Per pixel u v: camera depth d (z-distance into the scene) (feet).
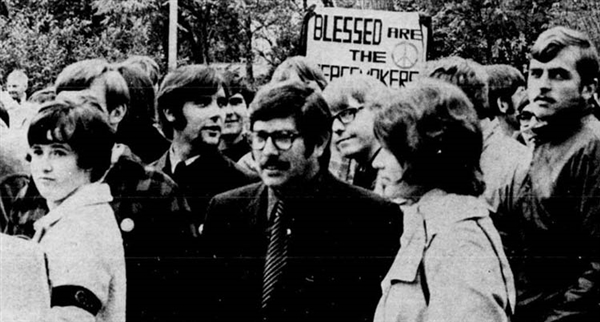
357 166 13.94
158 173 13.80
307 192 13.88
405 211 13.97
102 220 13.67
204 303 13.82
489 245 14.02
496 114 14.21
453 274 13.96
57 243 13.60
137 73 13.83
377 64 14.15
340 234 13.91
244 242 13.85
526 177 14.15
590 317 14.20
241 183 13.87
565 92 14.23
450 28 15.38
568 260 14.21
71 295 13.52
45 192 13.69
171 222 13.79
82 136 13.69
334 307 13.89
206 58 15.15
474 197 14.05
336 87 13.92
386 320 13.93
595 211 14.19
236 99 13.91
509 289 14.10
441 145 13.96
